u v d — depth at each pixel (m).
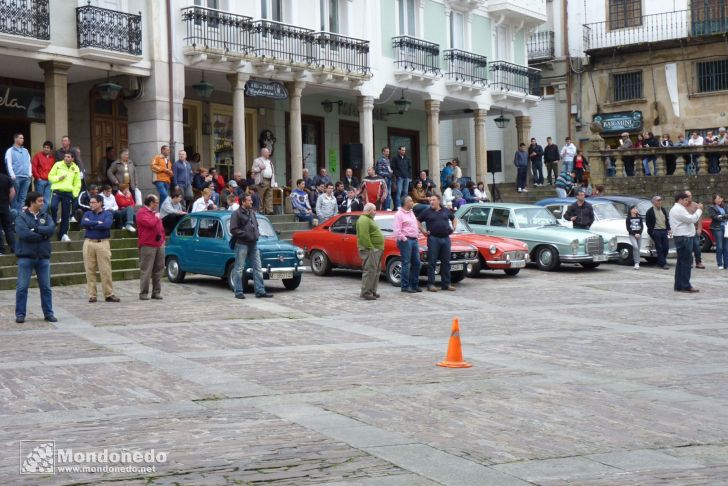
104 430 7.97
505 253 22.00
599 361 11.55
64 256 20.17
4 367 10.93
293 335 13.66
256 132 31.28
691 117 38.88
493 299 18.42
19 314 14.57
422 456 7.09
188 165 23.69
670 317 15.84
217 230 19.66
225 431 7.91
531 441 7.60
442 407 8.88
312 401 9.14
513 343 12.98
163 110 24.91
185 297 18.20
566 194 33.38
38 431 7.95
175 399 9.23
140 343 12.76
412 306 17.25
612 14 40.66
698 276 22.55
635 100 40.09
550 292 19.59
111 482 6.45
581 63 41.31
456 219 23.70
